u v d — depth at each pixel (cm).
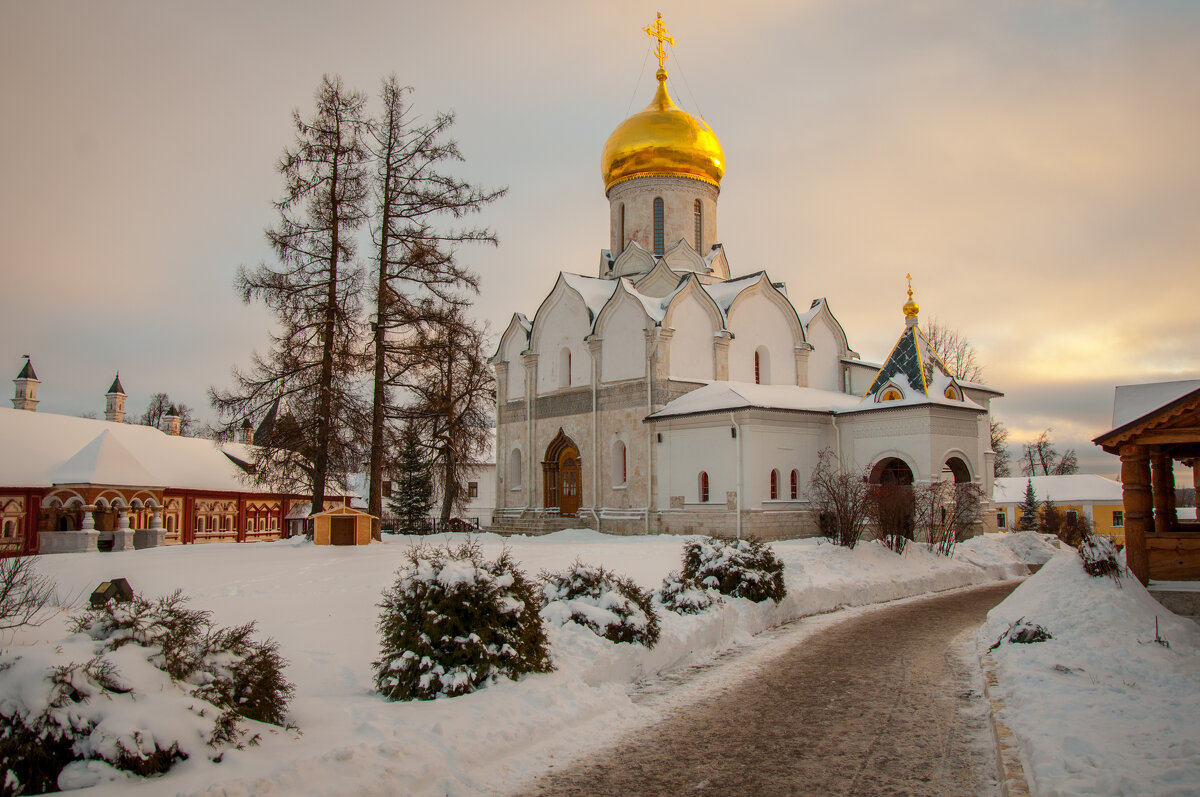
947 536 3020
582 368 4266
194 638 859
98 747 678
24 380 4719
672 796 800
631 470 3919
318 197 3319
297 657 1205
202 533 4419
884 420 3609
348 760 768
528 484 4481
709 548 1914
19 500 3559
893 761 901
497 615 1093
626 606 1338
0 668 711
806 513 3634
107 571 2016
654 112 4575
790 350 4344
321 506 3194
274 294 3244
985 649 1479
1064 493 6756
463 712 943
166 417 5703
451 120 3522
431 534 4266
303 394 3250
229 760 727
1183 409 1488
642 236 4572
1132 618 1365
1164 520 1962
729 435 3541
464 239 3525
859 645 1611
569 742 959
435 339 3569
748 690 1238
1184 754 784
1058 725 906
